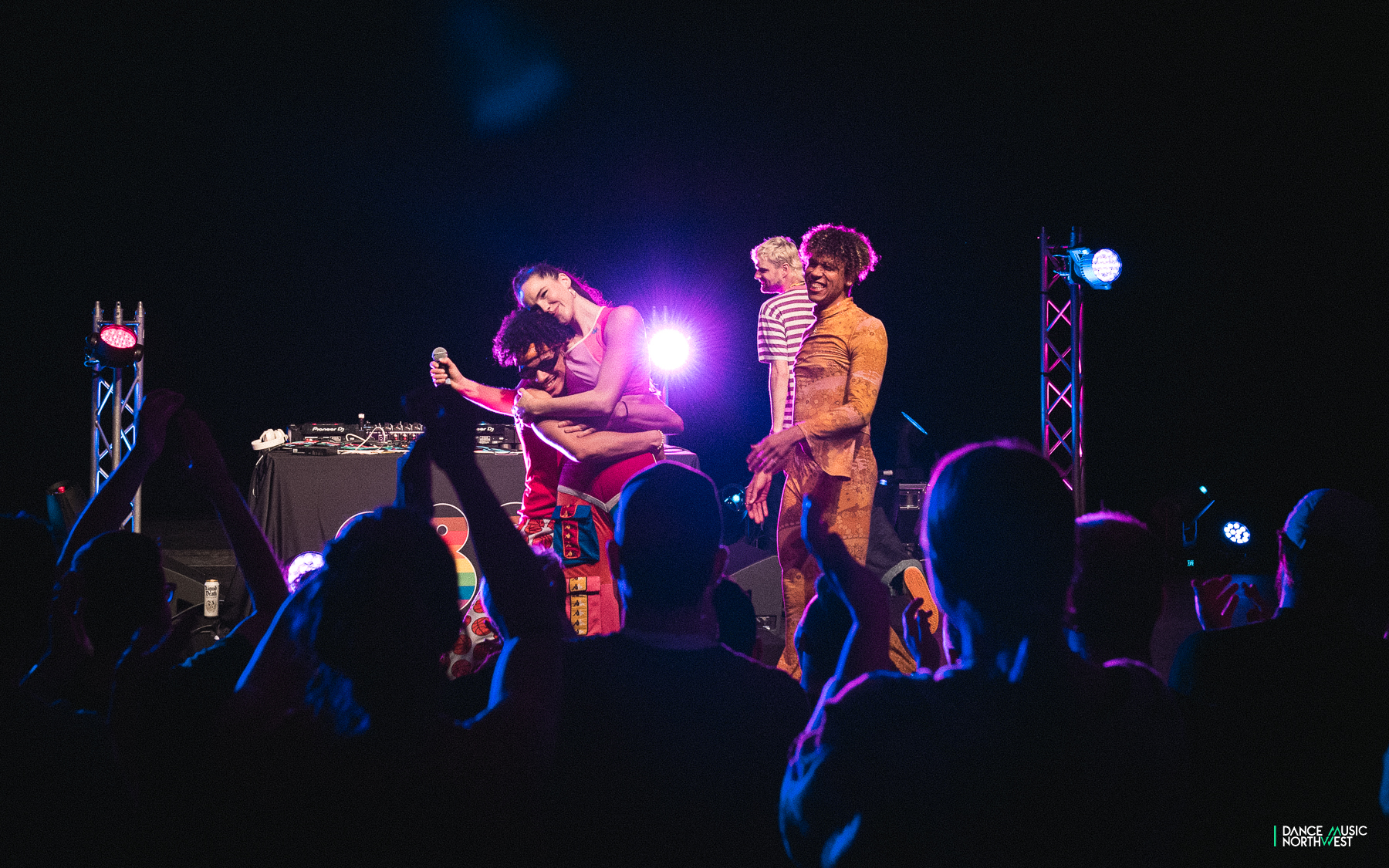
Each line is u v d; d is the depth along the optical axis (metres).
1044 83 10.42
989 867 1.04
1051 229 10.76
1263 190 10.40
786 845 1.11
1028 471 1.12
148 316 11.59
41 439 11.49
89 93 10.65
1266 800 1.58
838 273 3.83
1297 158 10.15
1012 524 1.09
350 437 6.10
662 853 1.31
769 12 10.70
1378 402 10.55
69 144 10.80
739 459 11.85
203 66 10.74
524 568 1.25
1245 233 10.59
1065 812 1.05
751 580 5.74
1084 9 10.12
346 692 1.15
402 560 1.13
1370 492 10.61
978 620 1.12
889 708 1.07
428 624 1.11
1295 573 1.69
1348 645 1.66
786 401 4.42
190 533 9.38
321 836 1.13
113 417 6.47
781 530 3.89
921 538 1.19
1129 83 10.25
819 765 1.06
